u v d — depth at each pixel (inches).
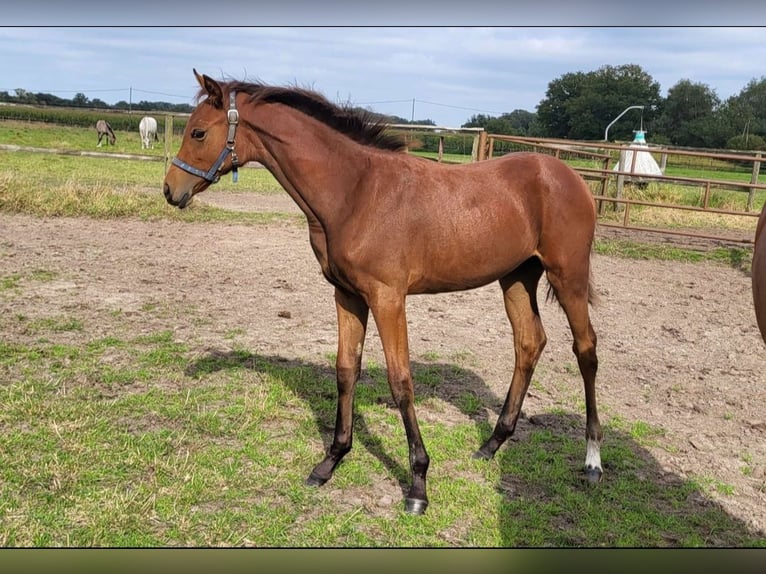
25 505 121.3
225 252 355.6
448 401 185.5
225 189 647.8
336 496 133.1
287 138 128.5
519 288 156.0
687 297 317.1
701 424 178.1
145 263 320.5
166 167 513.3
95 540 113.6
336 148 128.9
